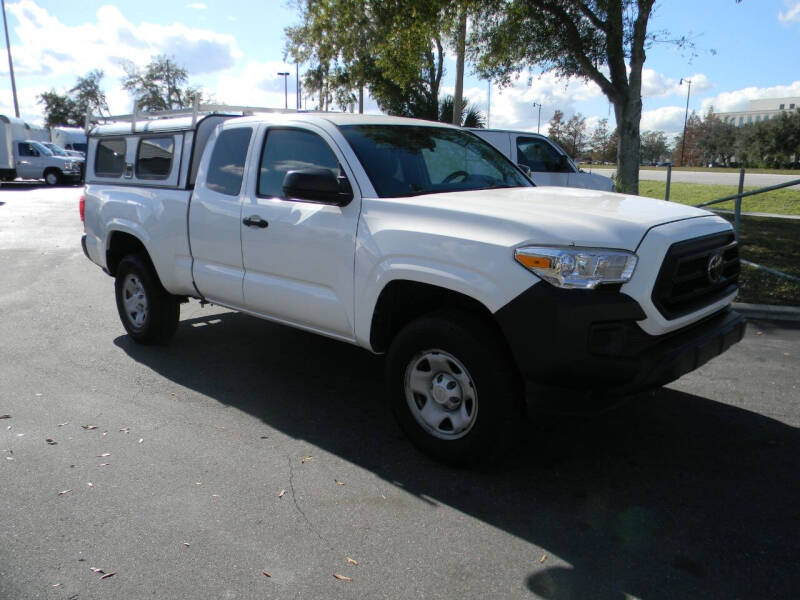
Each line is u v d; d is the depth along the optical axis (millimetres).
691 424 4297
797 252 9781
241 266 4734
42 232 14023
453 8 13359
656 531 3092
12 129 29156
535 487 3504
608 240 3203
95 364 5488
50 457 3820
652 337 3279
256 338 6258
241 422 4344
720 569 2803
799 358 5605
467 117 24094
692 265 3500
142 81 60438
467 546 2975
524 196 4051
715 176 29188
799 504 3332
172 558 2873
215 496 3396
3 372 5277
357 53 19734
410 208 3727
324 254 4109
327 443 4043
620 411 4500
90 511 3248
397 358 3771
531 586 2697
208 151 5039
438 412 3703
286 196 4383
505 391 3369
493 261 3287
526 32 13648
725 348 3670
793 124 77500
